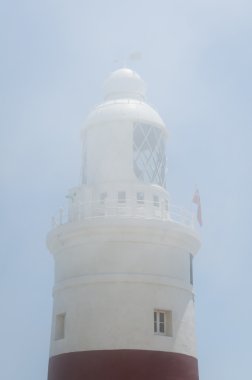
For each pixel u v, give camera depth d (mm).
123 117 29453
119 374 24422
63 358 25562
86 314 25641
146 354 24844
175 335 25812
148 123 29797
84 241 26781
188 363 25859
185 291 27125
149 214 27578
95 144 29781
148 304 25688
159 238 26750
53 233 27688
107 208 27406
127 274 25922
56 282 27828
